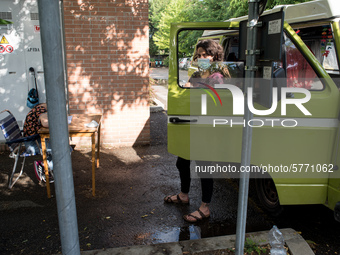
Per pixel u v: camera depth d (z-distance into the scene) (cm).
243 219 241
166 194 436
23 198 419
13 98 594
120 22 567
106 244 322
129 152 597
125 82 594
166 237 336
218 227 356
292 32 311
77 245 206
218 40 497
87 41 565
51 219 369
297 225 359
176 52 315
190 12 1742
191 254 282
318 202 314
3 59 579
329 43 351
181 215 382
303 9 350
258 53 219
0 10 564
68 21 552
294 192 315
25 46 583
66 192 193
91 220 368
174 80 318
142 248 290
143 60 590
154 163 546
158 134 721
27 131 438
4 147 594
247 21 228
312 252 282
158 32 4028
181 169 396
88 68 575
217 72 328
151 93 1113
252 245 287
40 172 448
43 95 604
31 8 573
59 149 186
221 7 1385
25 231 344
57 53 174
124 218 373
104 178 484
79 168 520
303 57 312
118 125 612
